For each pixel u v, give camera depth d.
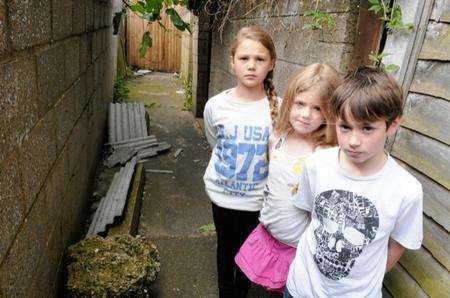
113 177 3.71
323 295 1.23
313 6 2.25
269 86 1.70
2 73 1.00
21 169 1.20
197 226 3.04
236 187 1.72
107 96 5.25
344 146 1.08
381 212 1.11
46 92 1.52
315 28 2.13
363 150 1.05
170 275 2.42
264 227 1.60
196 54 6.20
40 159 1.44
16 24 1.11
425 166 1.35
